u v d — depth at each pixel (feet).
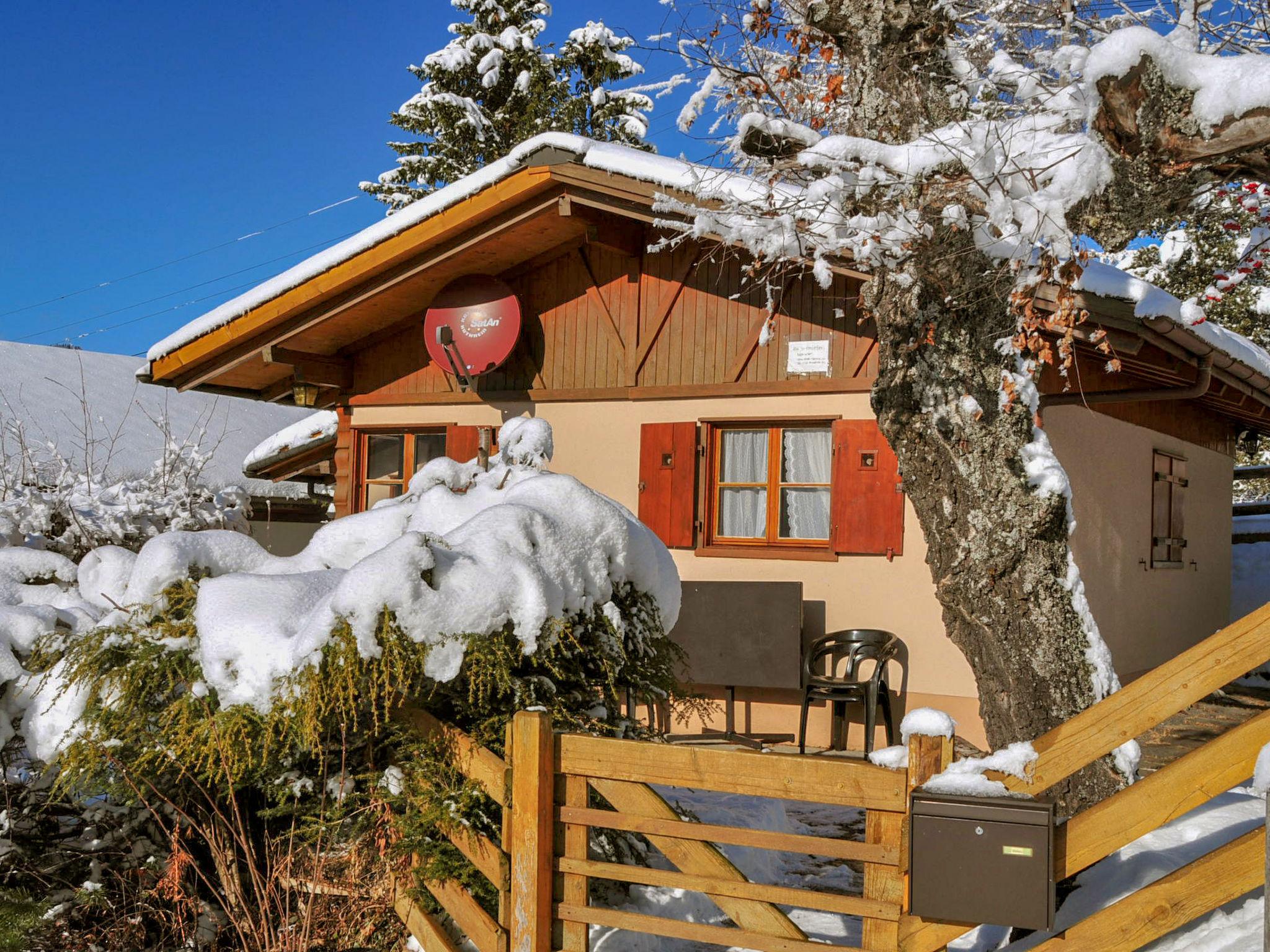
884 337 14.56
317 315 30.81
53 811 14.98
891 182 13.14
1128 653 32.24
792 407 27.02
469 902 11.67
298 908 13.01
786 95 16.40
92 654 13.32
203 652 12.24
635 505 29.14
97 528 27.89
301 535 52.70
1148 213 12.42
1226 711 32.63
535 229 28.63
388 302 31.53
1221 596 44.83
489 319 30.53
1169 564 36.76
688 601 26.86
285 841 13.75
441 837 12.63
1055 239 12.25
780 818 18.79
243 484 54.24
